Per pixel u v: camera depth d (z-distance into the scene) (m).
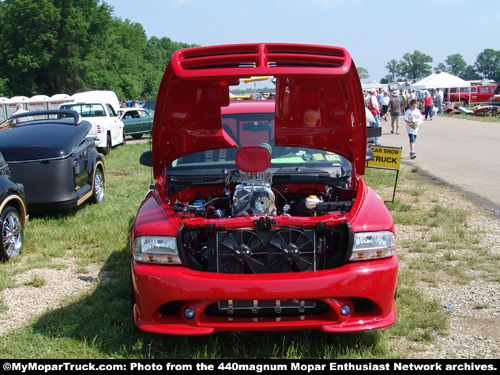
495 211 7.33
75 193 7.44
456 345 3.59
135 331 3.81
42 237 6.37
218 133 4.20
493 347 3.54
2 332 3.87
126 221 7.04
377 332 3.70
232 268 3.45
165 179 4.36
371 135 7.41
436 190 8.94
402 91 35.53
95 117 16.86
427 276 4.87
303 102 3.96
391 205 7.68
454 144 16.45
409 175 10.53
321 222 3.42
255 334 3.71
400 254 5.58
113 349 3.55
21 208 5.98
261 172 4.04
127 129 21.48
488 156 13.31
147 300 3.34
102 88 69.00
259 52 3.46
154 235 3.44
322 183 4.35
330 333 3.71
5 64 60.50
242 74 3.29
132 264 3.53
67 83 64.38
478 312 4.12
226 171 4.50
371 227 3.44
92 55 66.69
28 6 58.59
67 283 4.92
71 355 3.47
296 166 4.56
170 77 3.59
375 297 3.31
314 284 3.22
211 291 3.22
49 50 61.78
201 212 3.94
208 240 3.48
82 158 7.84
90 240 6.30
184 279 3.26
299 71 3.31
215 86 3.82
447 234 6.13
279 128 4.16
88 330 3.83
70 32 61.50
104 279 5.01
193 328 3.31
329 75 3.36
